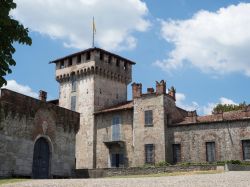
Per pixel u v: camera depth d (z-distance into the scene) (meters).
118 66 64.94
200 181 22.44
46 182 27.00
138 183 22.83
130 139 53.38
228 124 46.25
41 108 43.69
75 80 63.03
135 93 54.00
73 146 48.19
